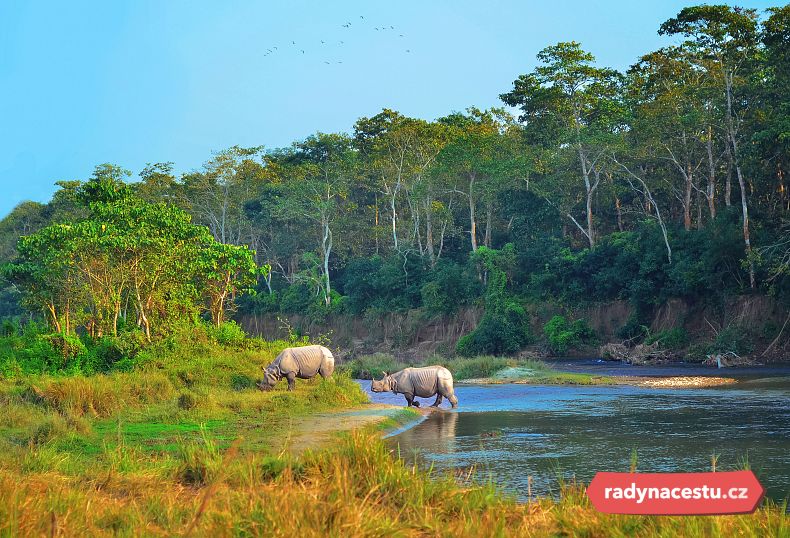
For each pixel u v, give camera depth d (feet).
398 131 233.14
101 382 67.56
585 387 105.40
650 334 165.27
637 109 183.73
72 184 225.56
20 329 141.49
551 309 189.67
